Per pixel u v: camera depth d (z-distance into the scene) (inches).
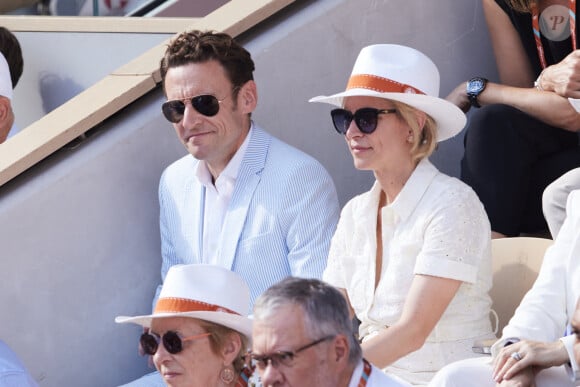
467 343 636.1
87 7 1056.8
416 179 641.6
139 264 805.2
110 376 804.0
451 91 851.4
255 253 741.3
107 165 791.1
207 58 730.8
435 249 623.2
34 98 986.7
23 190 779.4
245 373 603.2
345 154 836.0
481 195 781.9
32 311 783.7
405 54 654.5
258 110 816.9
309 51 821.9
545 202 715.4
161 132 802.2
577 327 569.9
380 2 830.5
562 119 767.7
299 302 471.2
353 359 477.7
